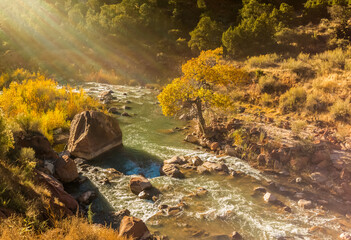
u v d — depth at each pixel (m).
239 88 19.62
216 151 12.56
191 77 13.89
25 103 15.35
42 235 5.07
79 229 5.53
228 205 8.40
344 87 16.11
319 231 7.23
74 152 11.23
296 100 16.30
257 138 12.64
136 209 8.03
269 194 8.82
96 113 11.71
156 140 13.79
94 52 32.81
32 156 8.55
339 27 26.38
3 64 30.11
